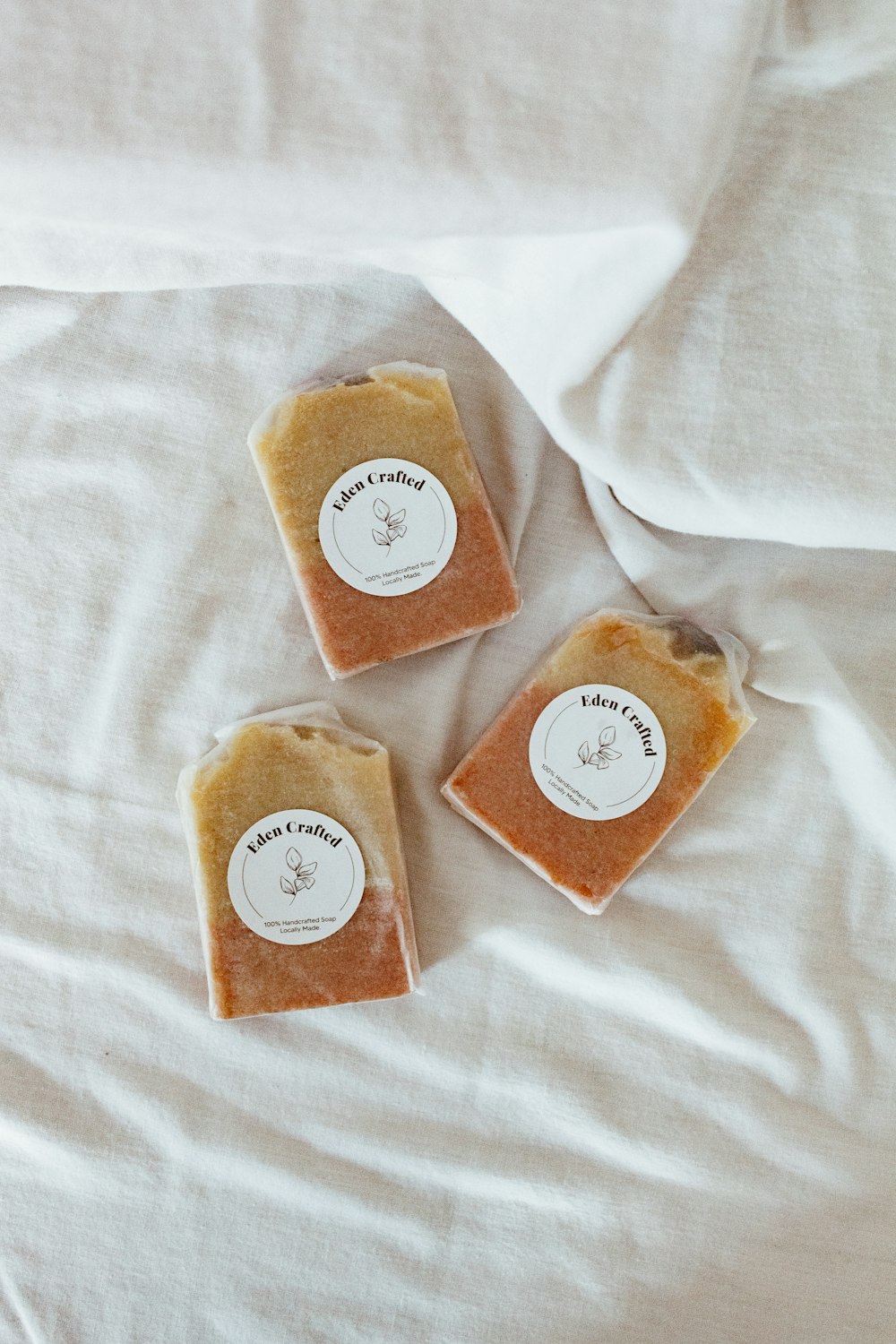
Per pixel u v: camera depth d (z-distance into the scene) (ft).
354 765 1.60
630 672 1.60
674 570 1.63
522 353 1.52
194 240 1.48
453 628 1.61
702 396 1.50
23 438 1.65
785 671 1.64
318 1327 1.69
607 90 1.36
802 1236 1.69
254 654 1.65
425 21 1.35
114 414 1.65
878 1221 1.69
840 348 1.50
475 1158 1.68
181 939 1.66
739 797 1.67
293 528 1.58
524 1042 1.68
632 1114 1.68
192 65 1.34
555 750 1.60
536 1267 1.69
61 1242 1.69
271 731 1.60
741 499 1.52
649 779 1.60
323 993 1.60
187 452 1.65
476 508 1.60
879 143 1.47
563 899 1.67
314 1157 1.68
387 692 1.65
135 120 1.34
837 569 1.65
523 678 1.67
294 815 1.59
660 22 1.36
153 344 1.64
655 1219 1.69
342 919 1.60
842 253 1.49
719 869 1.67
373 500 1.59
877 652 1.67
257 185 1.35
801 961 1.67
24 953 1.66
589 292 1.44
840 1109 1.68
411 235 1.40
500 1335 1.69
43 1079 1.67
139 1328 1.69
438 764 1.66
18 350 1.64
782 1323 1.69
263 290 1.64
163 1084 1.67
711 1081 1.68
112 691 1.65
